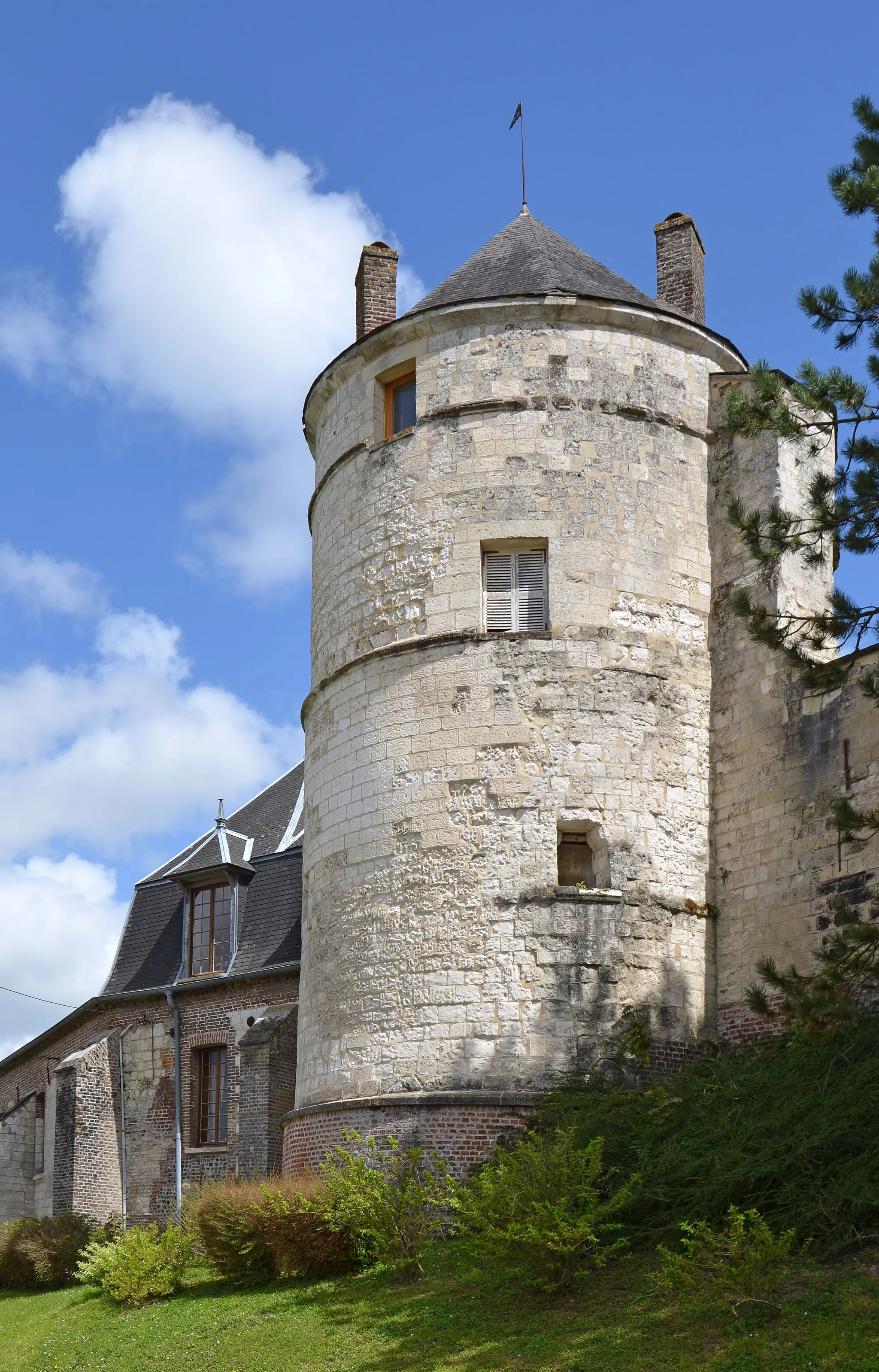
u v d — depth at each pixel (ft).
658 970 59.82
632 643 63.36
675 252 78.07
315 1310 49.55
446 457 65.72
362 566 67.36
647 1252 45.91
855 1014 41.81
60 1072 90.94
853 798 57.82
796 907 59.06
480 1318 44.52
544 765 60.90
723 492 67.15
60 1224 80.23
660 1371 37.04
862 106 49.21
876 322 48.73
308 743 69.97
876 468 46.32
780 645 48.70
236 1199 57.57
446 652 63.05
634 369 66.85
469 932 59.41
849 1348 35.14
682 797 62.69
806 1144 43.98
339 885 63.82
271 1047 80.23
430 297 71.36
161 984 91.66
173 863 99.25
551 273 69.26
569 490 64.49
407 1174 54.75
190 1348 49.39
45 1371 52.21
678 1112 51.52
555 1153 47.37
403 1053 59.06
